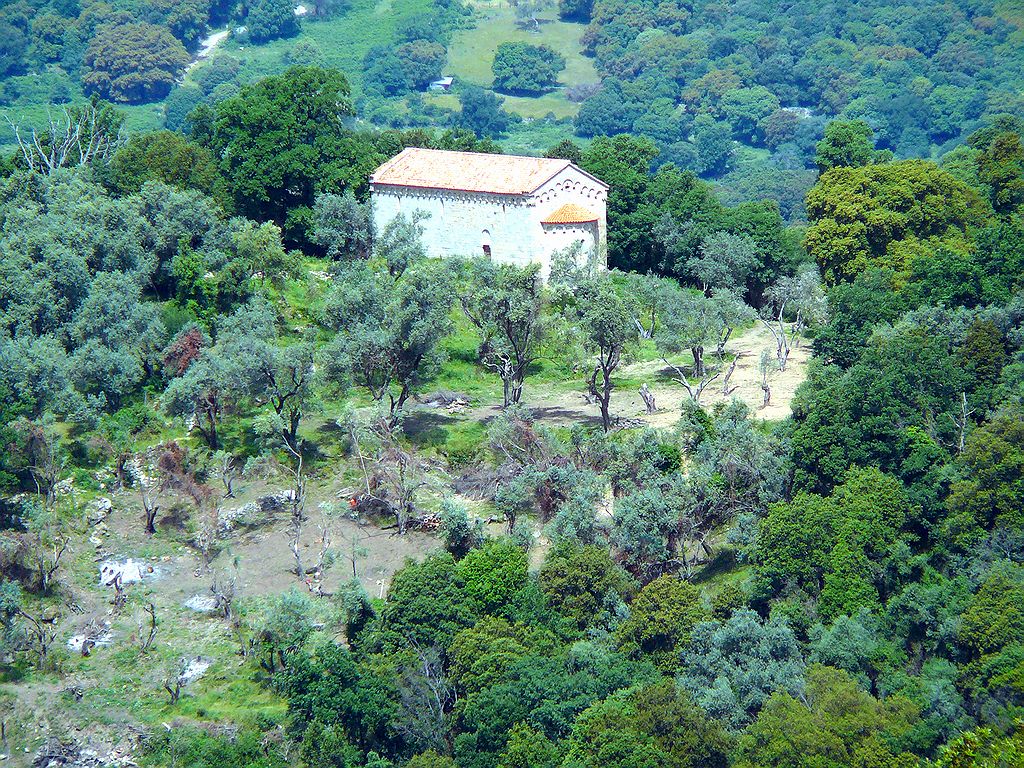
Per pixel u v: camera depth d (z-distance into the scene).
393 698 109.31
